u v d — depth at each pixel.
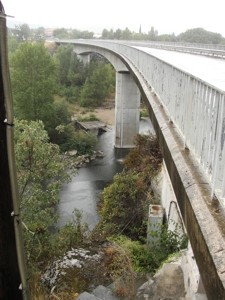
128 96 28.95
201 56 17.73
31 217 7.92
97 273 6.93
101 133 34.97
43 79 28.05
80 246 8.84
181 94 4.77
